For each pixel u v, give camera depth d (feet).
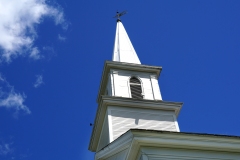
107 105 67.51
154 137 46.24
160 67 78.54
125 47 86.58
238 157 48.49
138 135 45.85
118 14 100.22
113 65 76.64
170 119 67.82
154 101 69.00
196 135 47.67
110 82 74.74
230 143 48.70
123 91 72.49
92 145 75.00
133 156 46.60
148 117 67.00
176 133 47.09
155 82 76.48
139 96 73.15
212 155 47.78
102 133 69.87
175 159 45.73
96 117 70.69
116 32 93.81
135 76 76.59
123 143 49.78
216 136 48.29
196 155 47.06
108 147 53.57
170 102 69.62
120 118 65.72
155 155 45.32
